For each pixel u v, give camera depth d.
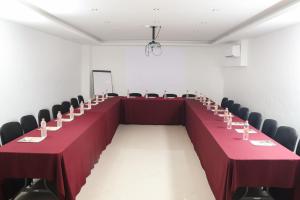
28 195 3.23
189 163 4.56
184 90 10.04
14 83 4.92
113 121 6.27
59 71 7.27
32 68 5.63
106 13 4.64
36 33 5.79
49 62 6.56
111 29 6.69
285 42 5.21
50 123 4.18
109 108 5.71
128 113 7.54
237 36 6.63
